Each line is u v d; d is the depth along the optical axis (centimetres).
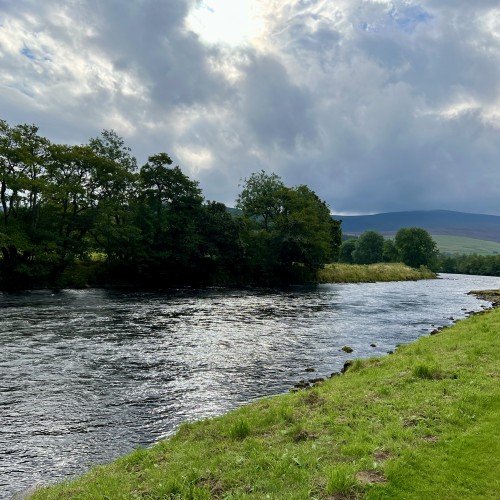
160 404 1332
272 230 7562
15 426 1145
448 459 687
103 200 5362
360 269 8925
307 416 977
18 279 4594
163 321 2880
